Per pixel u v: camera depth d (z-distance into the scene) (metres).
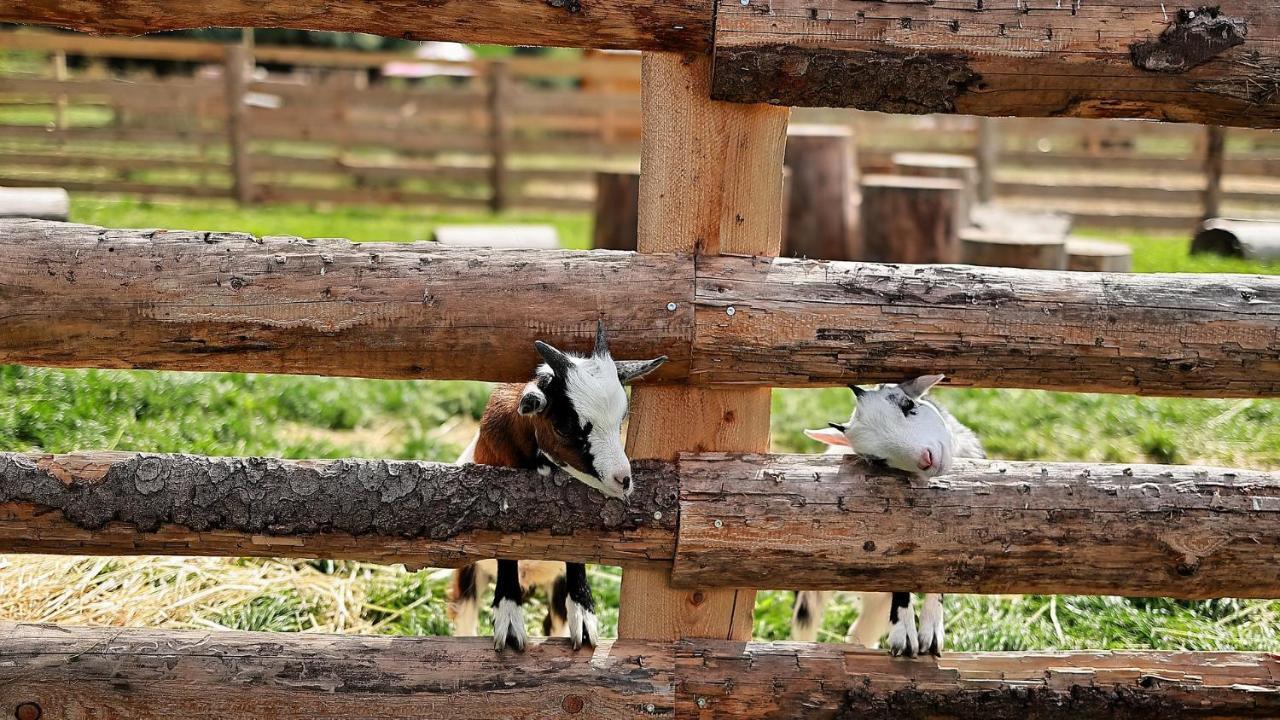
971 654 3.40
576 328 3.17
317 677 3.17
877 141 17.08
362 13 3.04
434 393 6.90
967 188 10.96
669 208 3.30
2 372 6.09
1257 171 13.20
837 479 3.22
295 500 3.08
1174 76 3.04
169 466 3.10
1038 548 3.18
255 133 14.38
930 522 3.17
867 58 3.00
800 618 4.14
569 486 3.16
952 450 3.25
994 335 3.18
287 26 3.10
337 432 6.34
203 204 14.31
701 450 3.42
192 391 6.22
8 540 3.06
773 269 3.23
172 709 3.14
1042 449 6.24
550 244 10.05
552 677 3.22
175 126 18.56
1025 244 8.48
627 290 3.18
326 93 14.87
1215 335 3.18
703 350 3.21
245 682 3.15
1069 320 3.18
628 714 3.21
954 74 3.03
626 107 14.82
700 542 3.15
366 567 4.76
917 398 3.23
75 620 4.11
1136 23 3.01
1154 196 13.43
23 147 14.65
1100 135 14.31
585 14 3.04
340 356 3.16
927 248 10.17
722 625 3.49
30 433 5.43
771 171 3.31
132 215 12.48
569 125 16.42
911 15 2.99
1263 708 3.31
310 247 3.14
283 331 3.11
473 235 9.94
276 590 4.49
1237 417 6.68
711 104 3.24
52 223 3.11
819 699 3.28
